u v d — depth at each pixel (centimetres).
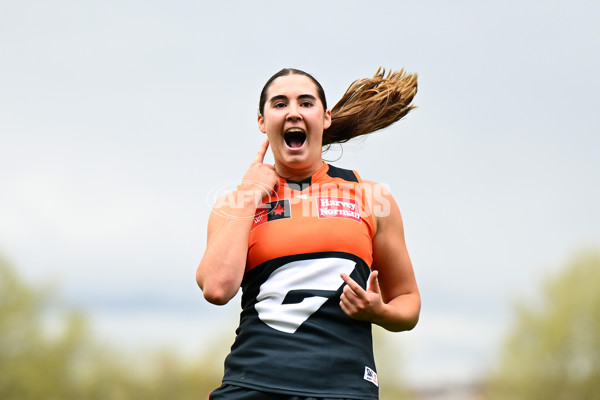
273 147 1103
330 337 962
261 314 988
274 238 1020
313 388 934
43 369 7962
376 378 995
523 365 8500
